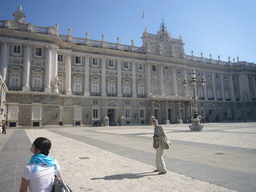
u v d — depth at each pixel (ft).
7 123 124.26
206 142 50.26
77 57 160.35
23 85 132.46
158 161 23.80
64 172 24.52
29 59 135.33
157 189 18.65
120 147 43.78
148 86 183.52
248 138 56.95
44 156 11.09
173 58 197.36
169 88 195.72
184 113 196.95
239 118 228.63
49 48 140.87
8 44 131.75
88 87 160.15
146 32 192.34
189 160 30.32
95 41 168.14
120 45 177.99
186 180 21.09
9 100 126.52
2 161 31.12
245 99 231.71
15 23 133.59
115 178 22.11
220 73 231.71
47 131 100.12
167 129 101.65
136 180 21.35
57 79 139.85
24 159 32.55
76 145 47.29
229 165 27.20
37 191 10.13
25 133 86.48
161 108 183.83
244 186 19.10
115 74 173.37
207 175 22.70
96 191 18.33
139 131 93.20
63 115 148.25
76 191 18.33
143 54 185.06
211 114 221.05
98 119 160.15
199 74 218.18
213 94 222.48
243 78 235.81
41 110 133.18
